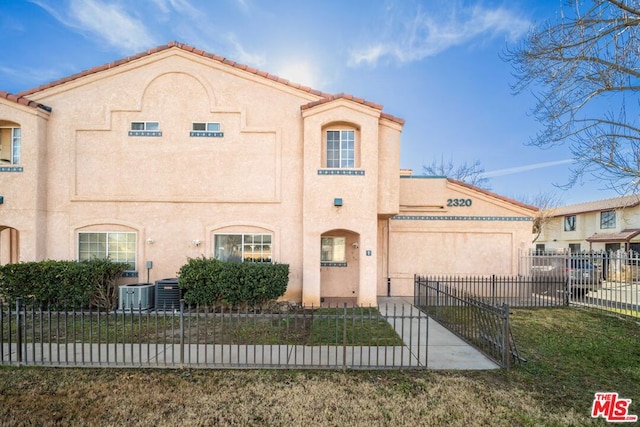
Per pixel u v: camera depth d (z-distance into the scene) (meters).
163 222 12.72
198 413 4.84
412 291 14.54
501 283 13.90
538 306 12.38
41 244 12.38
